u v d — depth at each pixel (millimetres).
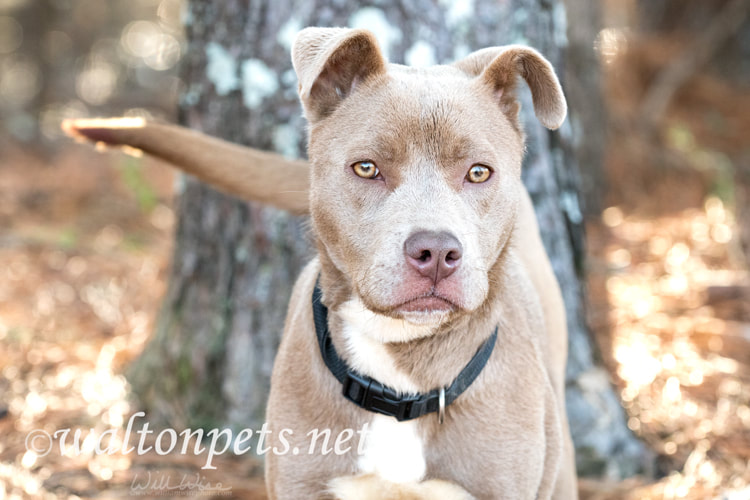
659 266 6539
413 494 2801
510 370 2836
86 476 3729
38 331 5414
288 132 4035
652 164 8930
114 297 6180
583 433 4039
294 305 3180
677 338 5195
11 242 7332
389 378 2752
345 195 2707
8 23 15953
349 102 2789
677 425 4289
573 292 4230
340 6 3885
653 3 11773
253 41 4031
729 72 11336
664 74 10391
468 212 2660
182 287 4363
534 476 2818
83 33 15930
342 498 2805
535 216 3754
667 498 3705
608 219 8023
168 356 4371
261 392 4129
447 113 2662
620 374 4770
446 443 2770
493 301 2779
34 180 9672
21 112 13914
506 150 2814
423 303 2516
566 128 4293
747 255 6660
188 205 4309
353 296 2771
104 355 5027
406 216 2557
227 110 4125
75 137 3475
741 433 4160
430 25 3889
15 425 4168
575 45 7738
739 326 5316
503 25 4012
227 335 4195
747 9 11055
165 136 3465
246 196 3518
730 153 9352
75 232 7816
